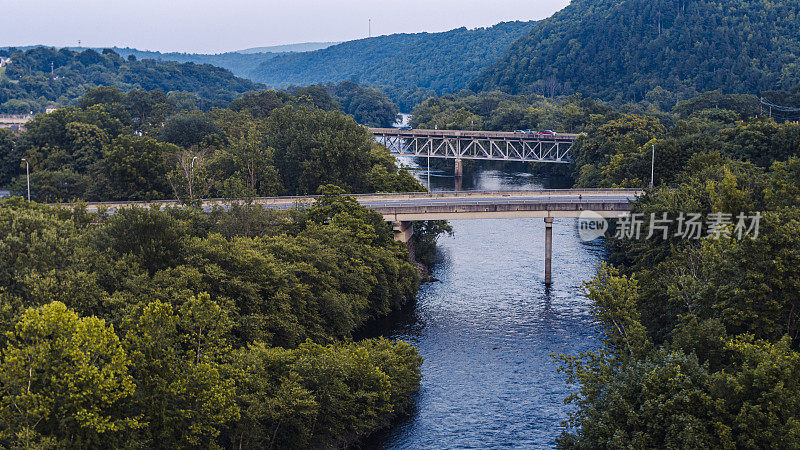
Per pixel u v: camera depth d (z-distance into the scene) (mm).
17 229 71250
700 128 192375
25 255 66438
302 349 67625
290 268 82688
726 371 52656
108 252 72438
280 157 153875
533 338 93375
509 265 129625
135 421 47844
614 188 135625
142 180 135000
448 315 102688
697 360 51000
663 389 49781
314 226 98812
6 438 44625
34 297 61781
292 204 118875
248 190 121875
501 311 104188
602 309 65875
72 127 167750
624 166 159125
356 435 67875
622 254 125562
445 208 118500
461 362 85688
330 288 88188
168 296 67688
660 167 142375
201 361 54688
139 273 70812
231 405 54281
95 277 66562
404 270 107312
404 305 107250
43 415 45156
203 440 55469
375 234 105812
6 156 163125
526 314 102812
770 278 58750
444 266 129500
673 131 176250
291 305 80875
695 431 46688
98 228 77562
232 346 70750
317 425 64750
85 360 45656
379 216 112062
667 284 71250
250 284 75750
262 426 59875
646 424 49312
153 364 50750
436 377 81562
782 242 59719
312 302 83750
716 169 109938
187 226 87250
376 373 68000
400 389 72250
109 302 63969
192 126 189625
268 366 63062
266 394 59906
